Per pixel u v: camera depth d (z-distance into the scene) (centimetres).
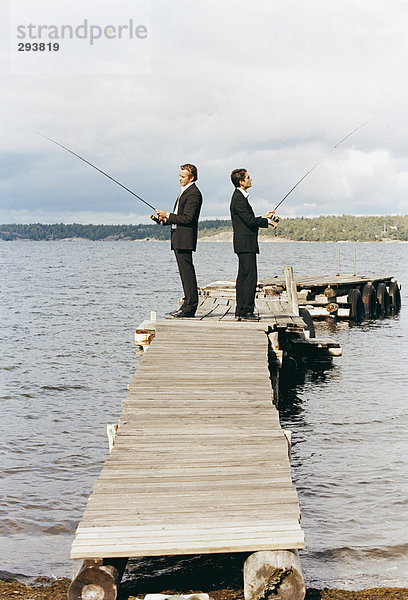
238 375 756
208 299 1439
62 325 2239
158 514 475
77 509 712
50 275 5334
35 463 853
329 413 1096
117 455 564
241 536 450
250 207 970
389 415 1081
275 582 438
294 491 509
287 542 444
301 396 1218
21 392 1254
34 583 555
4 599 517
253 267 989
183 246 970
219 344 876
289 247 17262
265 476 532
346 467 833
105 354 1661
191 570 555
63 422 1047
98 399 1203
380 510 703
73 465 847
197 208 948
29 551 618
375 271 5725
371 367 1486
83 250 14425
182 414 649
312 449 906
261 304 1391
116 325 2238
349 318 2319
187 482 521
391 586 545
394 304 2639
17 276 5175
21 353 1673
